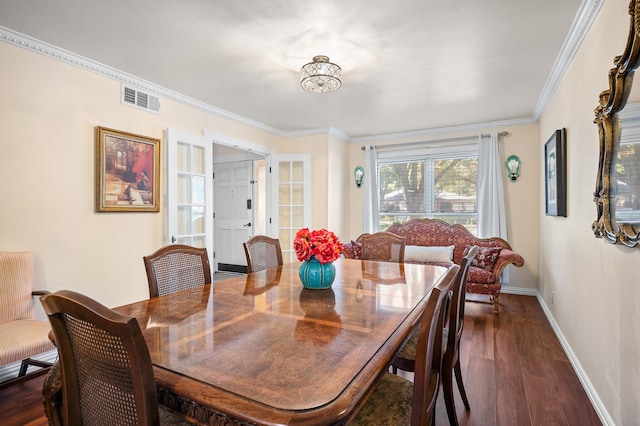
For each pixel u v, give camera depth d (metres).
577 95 2.35
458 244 4.48
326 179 4.91
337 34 2.25
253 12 2.00
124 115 2.97
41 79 2.42
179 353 1.00
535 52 2.52
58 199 2.52
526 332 3.10
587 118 2.12
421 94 3.43
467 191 4.81
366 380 0.85
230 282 1.97
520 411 1.90
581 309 2.25
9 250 2.26
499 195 4.46
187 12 2.01
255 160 6.15
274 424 0.68
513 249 4.48
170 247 1.89
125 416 0.80
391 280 2.03
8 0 1.88
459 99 3.59
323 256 1.73
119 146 2.91
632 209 1.40
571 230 2.54
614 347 1.66
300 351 1.01
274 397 0.77
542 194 3.93
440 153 4.95
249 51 2.51
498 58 2.62
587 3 1.90
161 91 3.26
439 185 4.99
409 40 2.33
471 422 1.80
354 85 3.17
